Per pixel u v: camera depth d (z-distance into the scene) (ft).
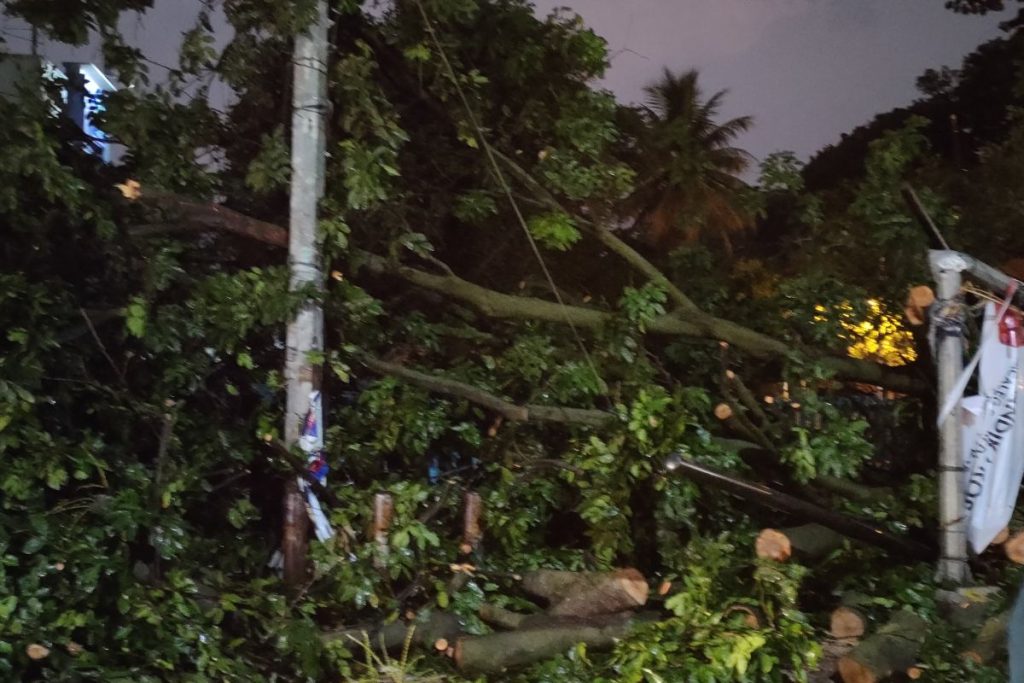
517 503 18.19
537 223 21.01
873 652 13.47
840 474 17.40
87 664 13.21
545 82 22.13
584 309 20.95
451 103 21.52
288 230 18.39
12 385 14.75
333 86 18.58
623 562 17.30
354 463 18.81
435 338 21.06
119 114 18.06
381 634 15.12
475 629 15.39
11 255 17.76
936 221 21.62
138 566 15.87
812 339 21.88
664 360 23.18
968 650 13.56
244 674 14.29
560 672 13.56
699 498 17.06
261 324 18.30
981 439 15.70
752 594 14.47
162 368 18.26
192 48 18.42
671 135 26.89
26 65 19.54
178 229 18.24
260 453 18.38
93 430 17.83
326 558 15.65
